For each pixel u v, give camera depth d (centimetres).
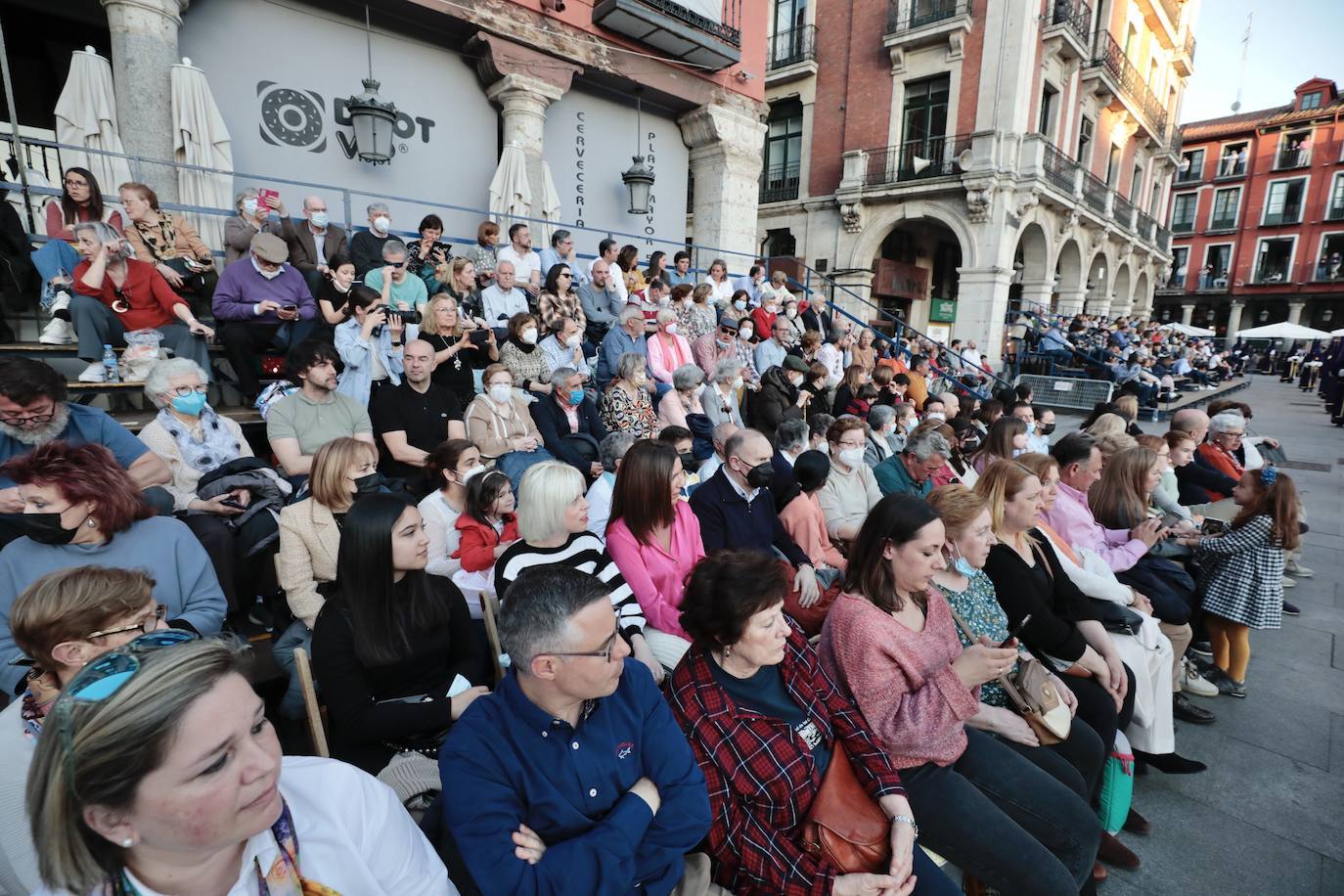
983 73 1455
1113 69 1764
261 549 274
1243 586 337
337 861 105
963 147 1504
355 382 409
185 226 455
